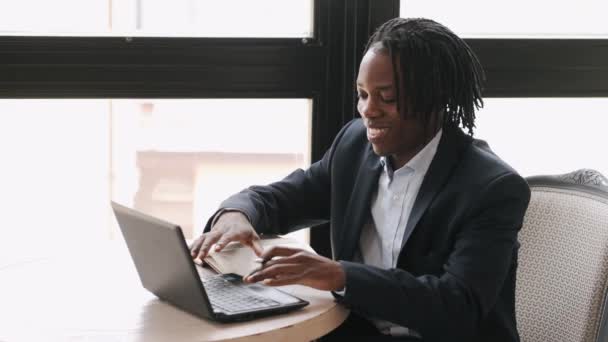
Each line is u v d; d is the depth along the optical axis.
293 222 1.96
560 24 2.33
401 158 1.73
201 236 1.73
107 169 2.28
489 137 2.35
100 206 2.30
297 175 1.99
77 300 1.55
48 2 2.15
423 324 1.52
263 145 2.30
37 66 2.13
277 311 1.46
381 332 1.70
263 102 2.26
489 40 2.26
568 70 2.29
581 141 2.38
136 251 1.55
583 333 1.72
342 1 2.19
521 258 1.87
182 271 1.41
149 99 2.20
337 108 2.24
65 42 2.13
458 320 1.52
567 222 1.82
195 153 2.29
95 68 2.15
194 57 2.18
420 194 1.67
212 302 1.49
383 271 1.54
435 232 1.65
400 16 2.27
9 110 2.19
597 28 2.35
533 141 2.37
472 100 1.73
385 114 1.65
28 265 1.78
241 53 2.19
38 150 2.23
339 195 1.83
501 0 2.30
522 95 2.29
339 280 1.50
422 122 1.67
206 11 2.20
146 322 1.43
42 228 2.29
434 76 1.64
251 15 2.21
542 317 1.81
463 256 1.57
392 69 1.63
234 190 2.32
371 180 1.77
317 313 1.47
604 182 1.83
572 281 1.77
